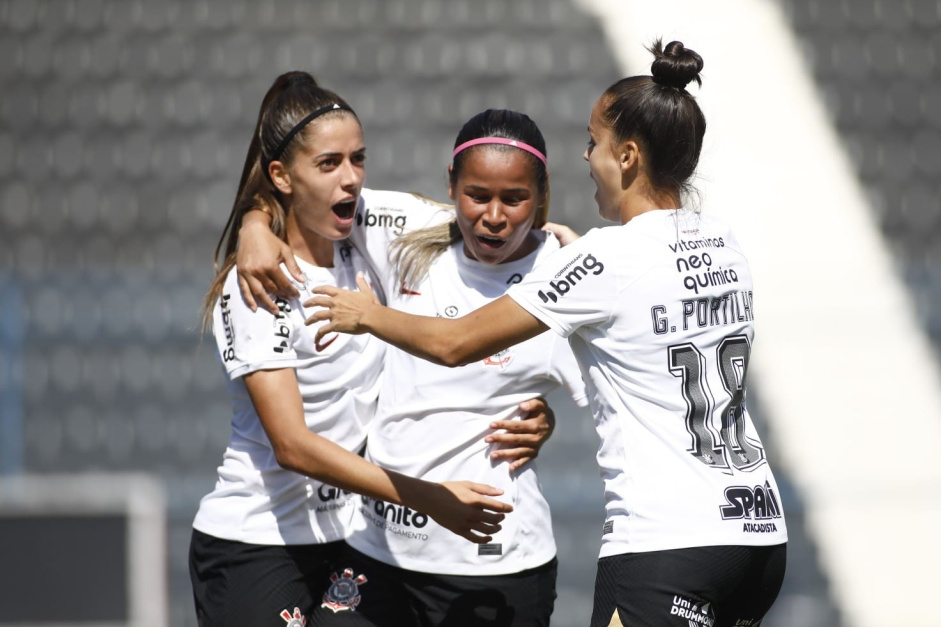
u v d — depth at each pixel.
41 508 16.14
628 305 8.55
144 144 24.80
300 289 9.80
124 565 16.20
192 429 21.81
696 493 8.36
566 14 26.52
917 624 20.20
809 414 22.03
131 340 22.11
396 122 25.06
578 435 21.20
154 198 24.34
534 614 10.12
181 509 20.70
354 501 10.36
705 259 8.80
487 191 9.34
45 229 23.97
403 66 25.78
